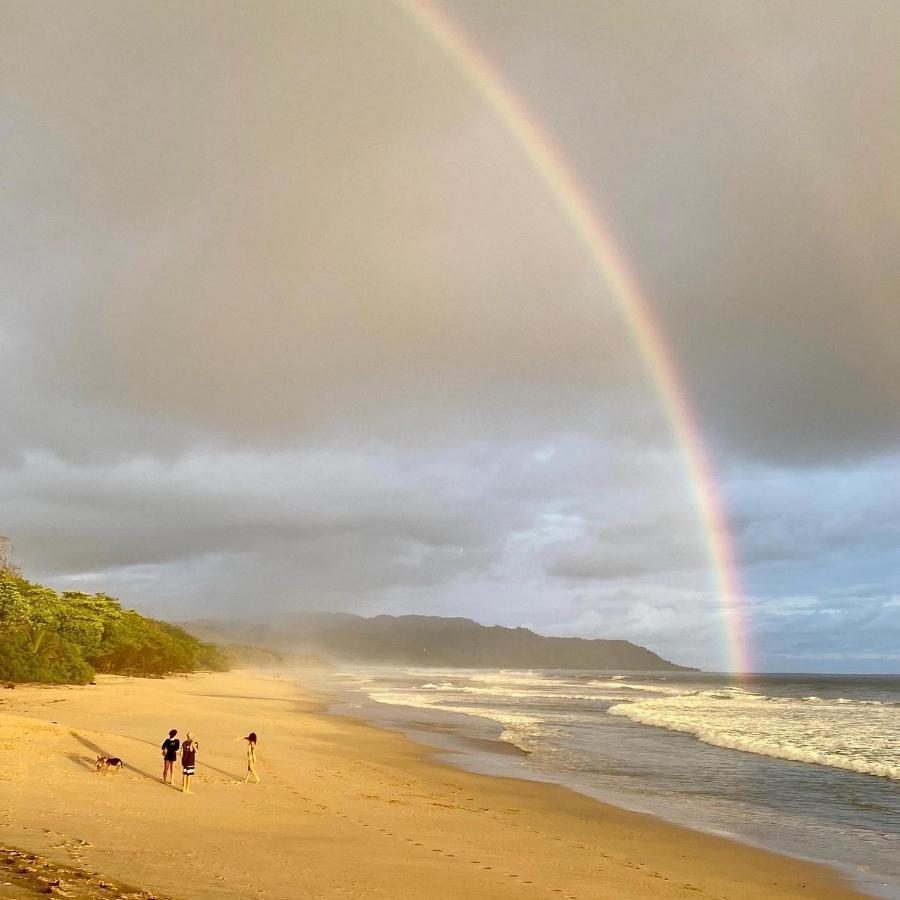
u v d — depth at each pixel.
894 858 19.92
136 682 89.44
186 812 18.27
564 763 35.94
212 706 58.31
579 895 14.18
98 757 25.39
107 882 11.12
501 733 49.34
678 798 27.69
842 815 25.33
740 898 15.58
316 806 21.06
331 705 75.38
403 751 38.34
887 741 49.16
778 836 22.14
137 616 121.38
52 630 81.44
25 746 25.50
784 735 52.28
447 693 108.00
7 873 10.81
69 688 66.12
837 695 131.62
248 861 13.87
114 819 16.52
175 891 11.20
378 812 21.09
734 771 34.12
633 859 18.34
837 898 16.28
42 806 17.06
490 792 27.14
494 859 16.52
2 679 66.62
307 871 13.58
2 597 72.12
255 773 24.58
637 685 173.25
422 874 14.36
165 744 22.72
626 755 39.16
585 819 23.20
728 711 76.75
